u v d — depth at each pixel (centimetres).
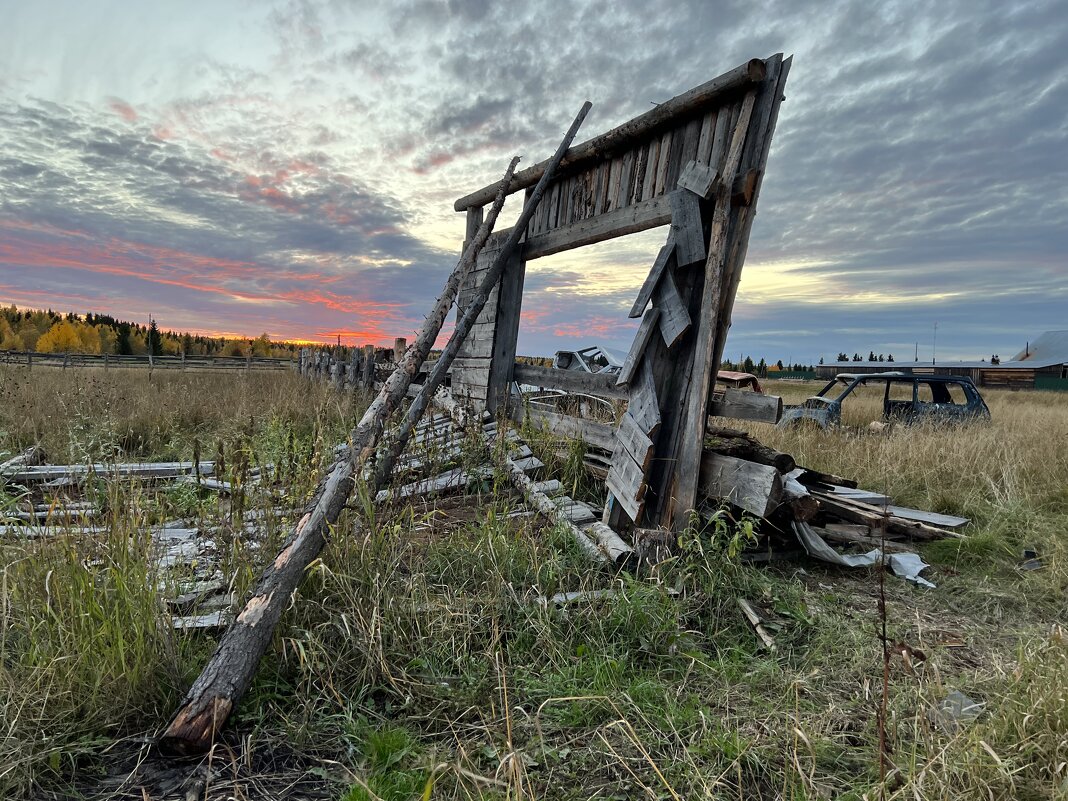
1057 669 255
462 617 317
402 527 388
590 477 605
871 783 210
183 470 582
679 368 488
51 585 267
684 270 491
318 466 407
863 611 392
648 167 559
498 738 236
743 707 270
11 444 720
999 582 460
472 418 694
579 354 1052
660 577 376
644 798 209
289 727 235
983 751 211
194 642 287
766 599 386
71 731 222
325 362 1841
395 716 254
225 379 1595
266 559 339
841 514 535
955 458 753
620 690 273
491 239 807
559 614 330
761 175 439
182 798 201
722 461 458
